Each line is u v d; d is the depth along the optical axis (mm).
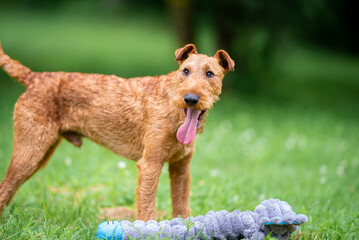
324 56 30766
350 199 6566
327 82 21422
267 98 16016
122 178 7258
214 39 15562
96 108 5027
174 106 4598
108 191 6586
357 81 22516
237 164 8812
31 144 4902
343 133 11727
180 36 14930
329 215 5637
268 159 9094
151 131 4699
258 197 6492
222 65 4770
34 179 6777
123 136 5051
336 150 9836
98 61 21156
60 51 23125
